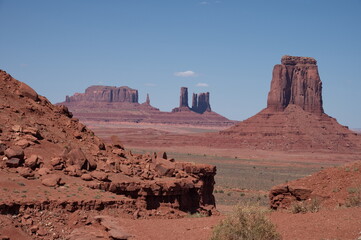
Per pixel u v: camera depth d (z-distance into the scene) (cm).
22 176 2642
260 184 9981
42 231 2161
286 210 2519
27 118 3350
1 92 3453
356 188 2684
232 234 1886
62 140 3325
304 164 17412
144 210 2798
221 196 7456
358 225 1947
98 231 2208
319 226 2003
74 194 2541
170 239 2047
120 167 3241
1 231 2044
